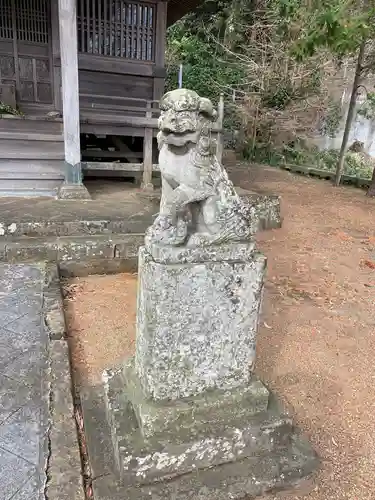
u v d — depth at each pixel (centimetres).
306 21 791
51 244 450
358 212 765
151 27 796
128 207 571
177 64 1544
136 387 218
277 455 208
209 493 188
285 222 686
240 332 206
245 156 1527
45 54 819
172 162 190
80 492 183
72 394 245
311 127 1455
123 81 819
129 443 191
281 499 193
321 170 1178
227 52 1434
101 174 796
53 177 624
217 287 194
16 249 442
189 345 198
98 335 334
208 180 192
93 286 433
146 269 191
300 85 1361
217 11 1594
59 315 333
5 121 711
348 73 1379
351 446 226
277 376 287
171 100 176
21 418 231
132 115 836
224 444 200
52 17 788
